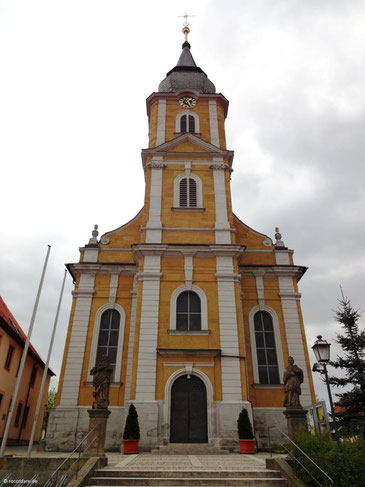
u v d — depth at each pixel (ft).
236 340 65.16
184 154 82.69
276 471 38.09
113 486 35.12
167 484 35.60
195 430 59.67
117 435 64.64
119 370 69.82
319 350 40.16
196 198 79.10
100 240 82.33
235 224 85.97
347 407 65.98
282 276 79.61
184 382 62.59
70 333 72.38
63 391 67.67
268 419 67.51
